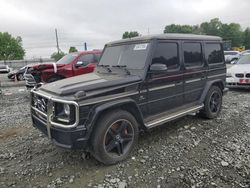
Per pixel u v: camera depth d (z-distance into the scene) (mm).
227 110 6500
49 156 4047
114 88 3641
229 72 9297
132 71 4133
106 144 3619
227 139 4520
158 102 4348
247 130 4965
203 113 5625
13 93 11273
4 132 5309
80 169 3598
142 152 4047
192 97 5160
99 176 3395
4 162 3887
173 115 4562
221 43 5945
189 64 4930
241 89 9703
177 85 4680
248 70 8781
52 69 9328
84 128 3295
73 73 9469
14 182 3314
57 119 3365
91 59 9922
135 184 3180
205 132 4891
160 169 3520
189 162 3691
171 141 4477
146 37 4309
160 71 4062
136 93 3908
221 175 3312
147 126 4043
